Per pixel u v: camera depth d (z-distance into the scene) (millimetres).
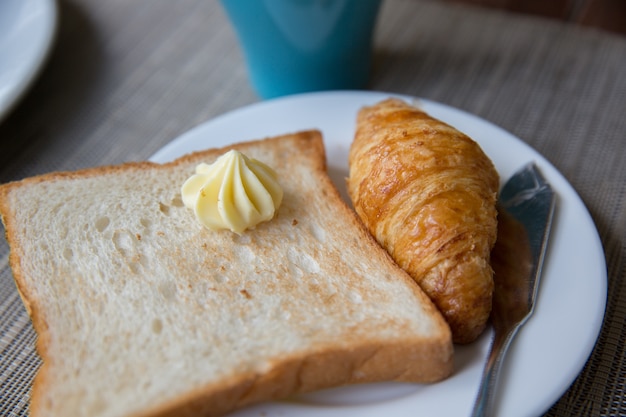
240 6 270
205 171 237
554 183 236
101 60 346
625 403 198
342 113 277
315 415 190
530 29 339
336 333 196
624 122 285
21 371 219
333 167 261
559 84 308
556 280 210
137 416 180
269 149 257
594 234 220
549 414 197
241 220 225
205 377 188
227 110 316
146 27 366
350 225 230
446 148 217
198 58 345
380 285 210
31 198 239
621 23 346
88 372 190
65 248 224
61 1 376
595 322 198
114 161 293
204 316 203
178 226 231
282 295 209
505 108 300
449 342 190
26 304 210
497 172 239
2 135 308
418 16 356
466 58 328
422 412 187
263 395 192
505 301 208
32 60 293
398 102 251
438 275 201
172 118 313
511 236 224
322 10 265
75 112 319
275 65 298
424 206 208
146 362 192
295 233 229
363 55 302
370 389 198
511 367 191
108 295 210
